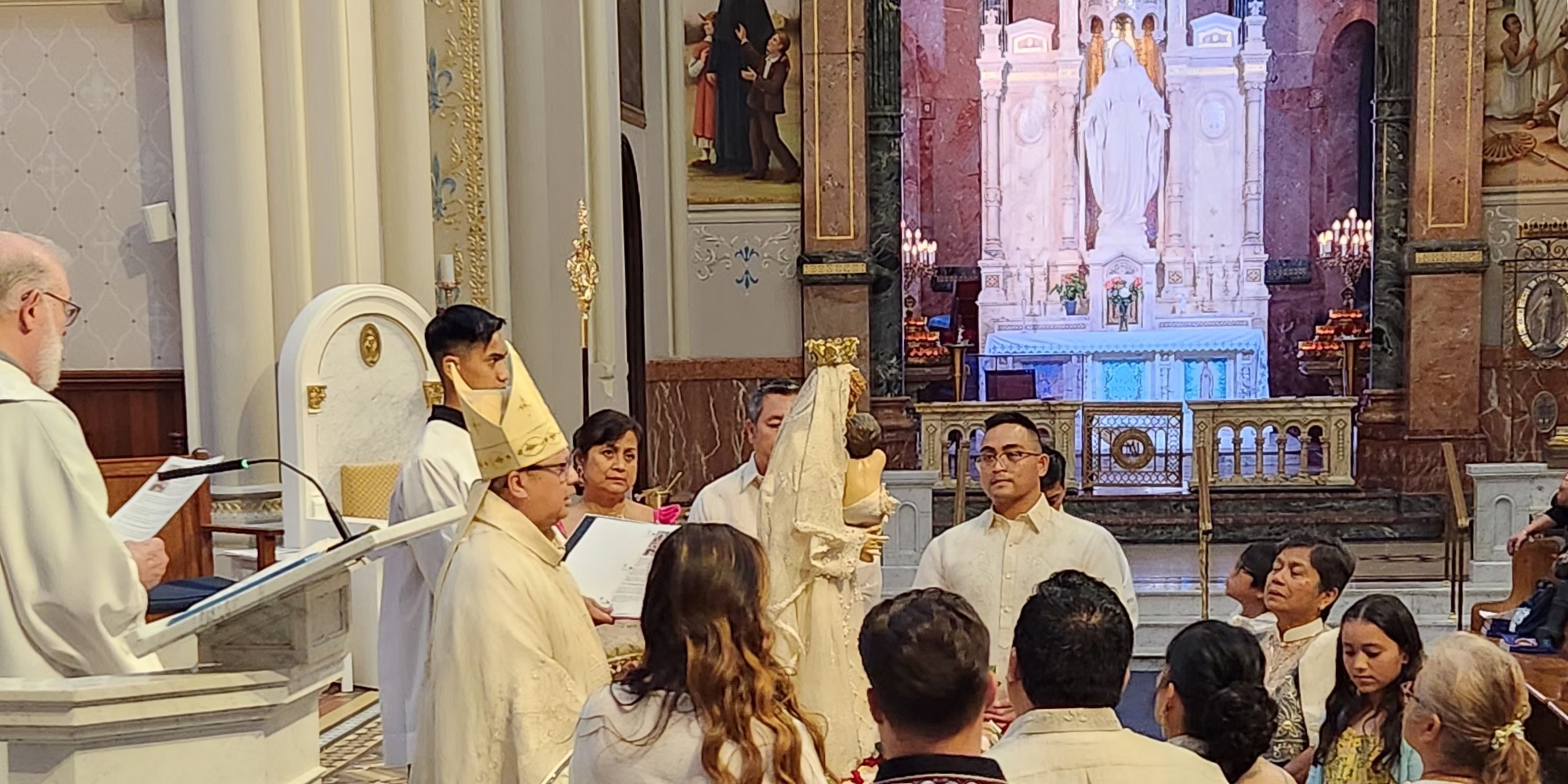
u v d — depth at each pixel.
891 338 13.38
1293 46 16.70
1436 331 12.63
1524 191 12.74
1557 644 5.64
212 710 2.63
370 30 7.42
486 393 2.82
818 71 13.07
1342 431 12.28
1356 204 16.36
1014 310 16.69
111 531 2.72
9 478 2.67
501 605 2.68
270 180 7.13
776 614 2.99
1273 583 3.96
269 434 7.10
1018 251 16.92
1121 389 16.25
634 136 12.45
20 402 2.71
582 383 9.75
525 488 2.83
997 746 2.41
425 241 8.05
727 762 2.01
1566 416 12.66
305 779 2.93
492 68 9.15
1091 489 12.40
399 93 7.94
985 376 16.45
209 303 7.07
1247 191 16.55
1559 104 12.62
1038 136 16.86
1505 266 12.81
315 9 7.13
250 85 7.02
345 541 2.69
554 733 2.66
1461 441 12.63
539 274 9.98
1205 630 2.78
